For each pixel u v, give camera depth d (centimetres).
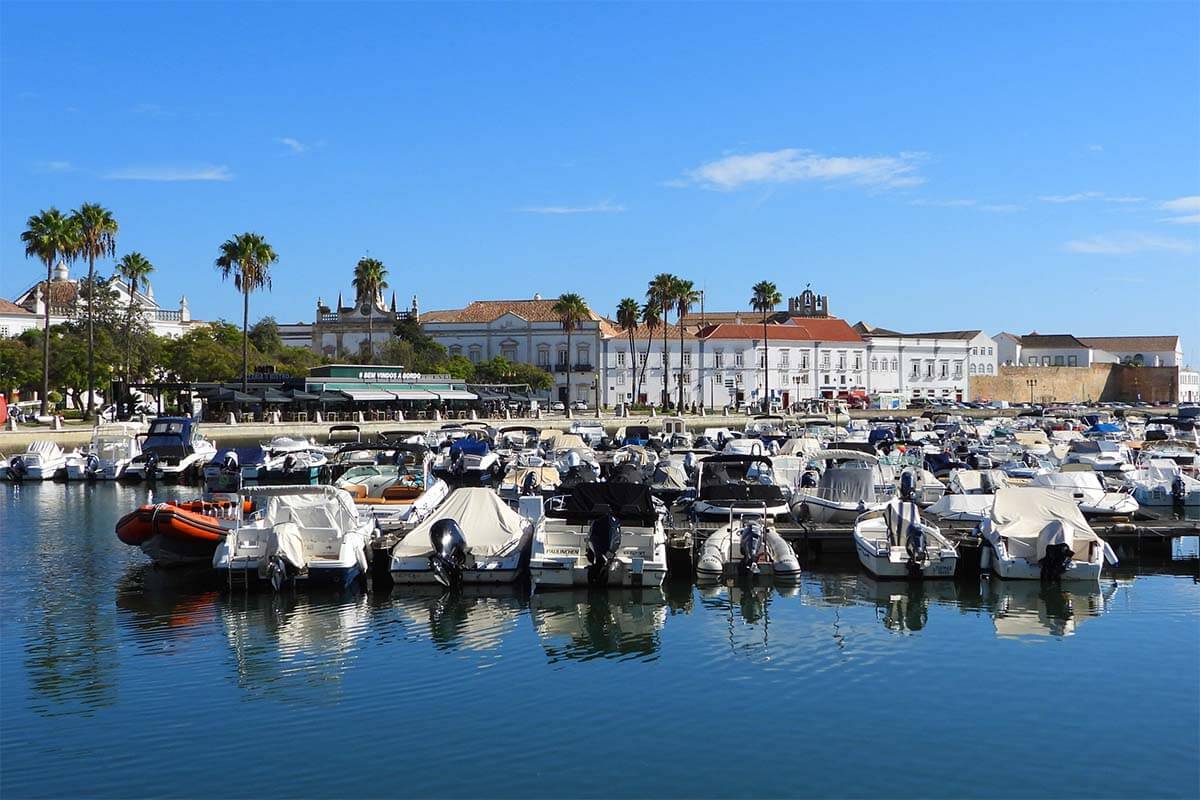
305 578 2508
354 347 13088
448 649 2117
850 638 2191
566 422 9675
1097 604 2481
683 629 2262
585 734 1656
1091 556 2647
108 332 10231
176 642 2169
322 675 1950
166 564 2839
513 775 1507
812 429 7006
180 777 1509
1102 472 4562
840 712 1748
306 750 1597
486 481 4697
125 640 2180
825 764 1540
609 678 1930
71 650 2109
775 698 1819
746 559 2680
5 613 2394
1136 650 2097
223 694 1852
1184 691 1848
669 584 2670
